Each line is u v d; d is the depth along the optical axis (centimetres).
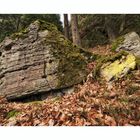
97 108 260
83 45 572
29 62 345
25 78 340
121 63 320
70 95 306
